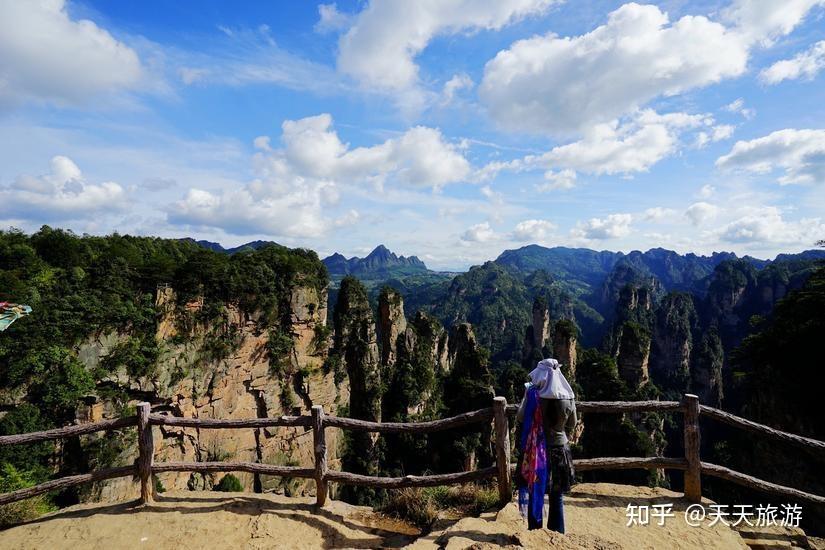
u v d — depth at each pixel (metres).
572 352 63.88
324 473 7.14
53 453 26.50
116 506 7.09
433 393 62.38
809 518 18.22
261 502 7.24
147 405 7.14
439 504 7.86
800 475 22.97
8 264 30.08
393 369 61.66
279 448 42.59
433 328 74.12
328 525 6.70
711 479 30.95
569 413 5.73
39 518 6.82
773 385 26.12
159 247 46.91
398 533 6.74
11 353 26.42
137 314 32.12
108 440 28.59
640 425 54.12
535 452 5.75
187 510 6.95
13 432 25.05
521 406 6.09
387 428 6.99
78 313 29.17
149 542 6.14
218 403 37.66
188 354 35.38
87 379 28.36
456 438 52.06
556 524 5.77
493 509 6.99
